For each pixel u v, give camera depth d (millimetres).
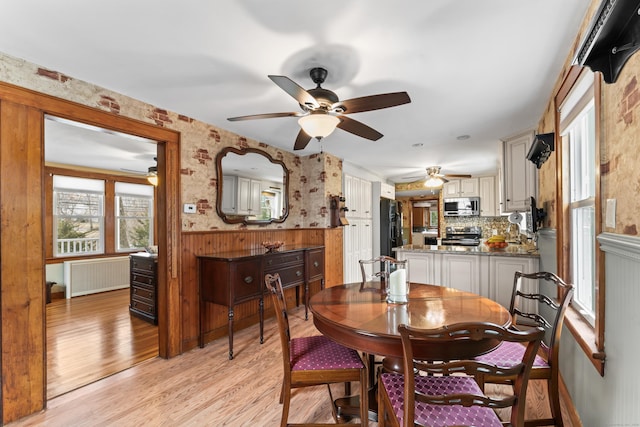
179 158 2871
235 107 2748
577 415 1741
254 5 1476
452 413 1231
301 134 2549
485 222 6895
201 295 2992
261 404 2045
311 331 3391
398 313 1642
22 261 1920
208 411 1969
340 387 2248
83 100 2221
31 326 1947
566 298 1591
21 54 1886
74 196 5324
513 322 2088
